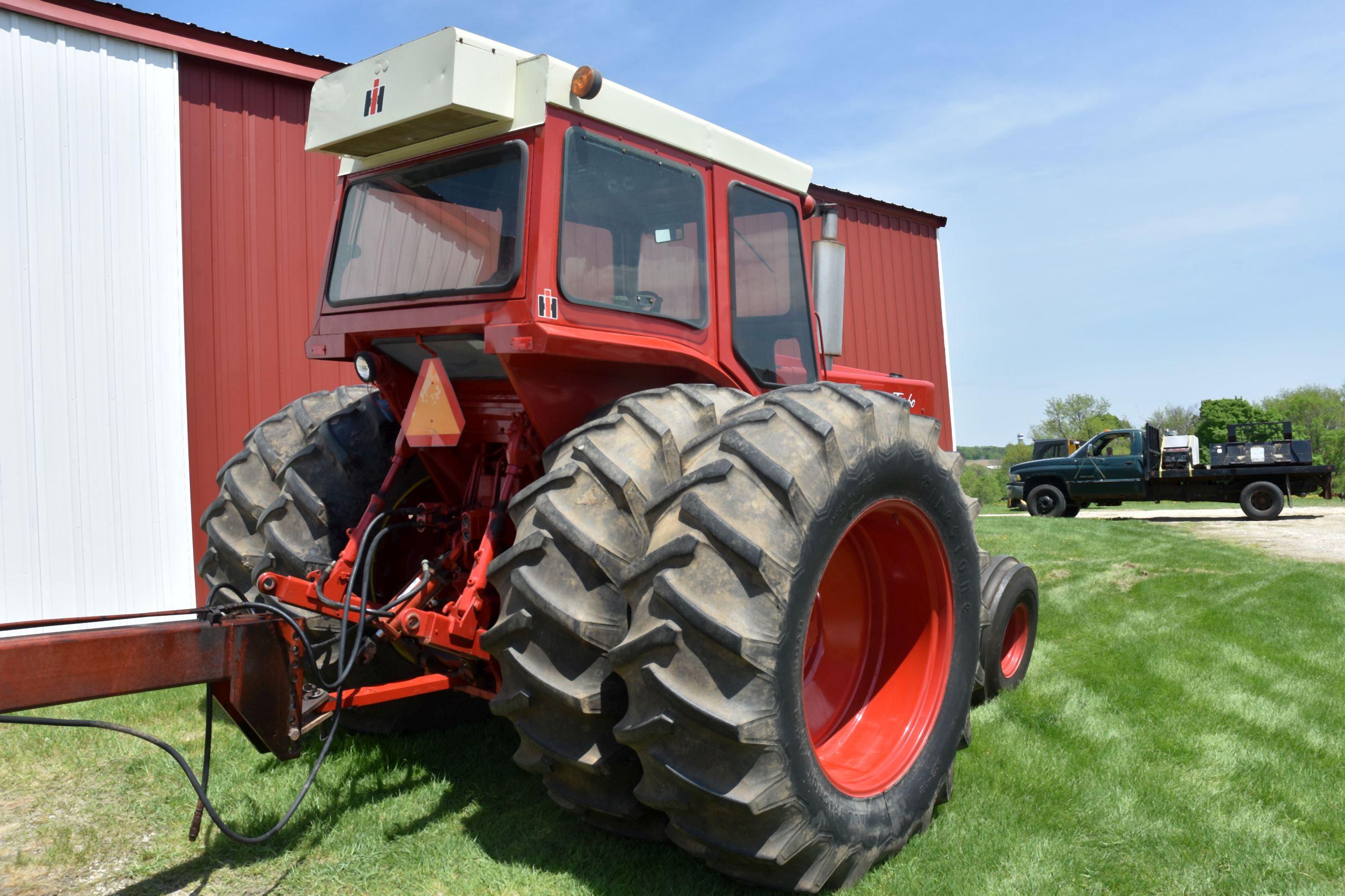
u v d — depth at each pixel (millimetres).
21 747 3486
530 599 2246
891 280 12445
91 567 5566
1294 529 13844
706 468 2189
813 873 2240
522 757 2400
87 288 5605
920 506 2678
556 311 2514
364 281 2980
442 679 2742
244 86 6422
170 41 5977
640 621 2133
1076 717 3760
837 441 2316
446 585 2855
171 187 5945
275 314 6535
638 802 2391
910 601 2881
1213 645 5094
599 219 2684
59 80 5543
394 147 2859
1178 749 3391
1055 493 17703
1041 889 2377
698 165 3076
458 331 2656
